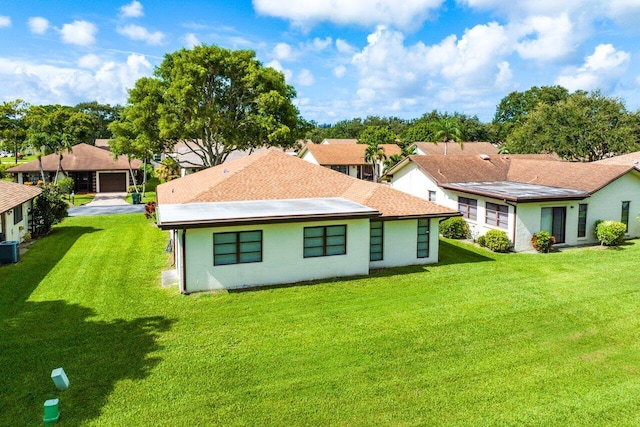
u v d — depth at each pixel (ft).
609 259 68.80
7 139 189.47
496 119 312.71
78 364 33.96
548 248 74.02
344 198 69.46
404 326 41.96
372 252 62.28
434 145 215.31
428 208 65.00
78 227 94.53
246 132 137.18
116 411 28.17
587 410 29.14
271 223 52.26
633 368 34.83
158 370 33.24
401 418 28.02
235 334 39.73
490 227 80.53
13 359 34.58
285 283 54.49
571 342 39.29
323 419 27.78
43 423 26.71
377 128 269.23
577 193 77.82
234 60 128.57
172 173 158.92
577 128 152.66
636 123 154.61
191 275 50.44
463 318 44.11
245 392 30.58
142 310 45.16
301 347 37.35
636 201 84.69
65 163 163.12
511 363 35.32
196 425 27.04
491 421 27.81
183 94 118.73
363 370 33.73
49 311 44.70
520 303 48.49
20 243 76.64
